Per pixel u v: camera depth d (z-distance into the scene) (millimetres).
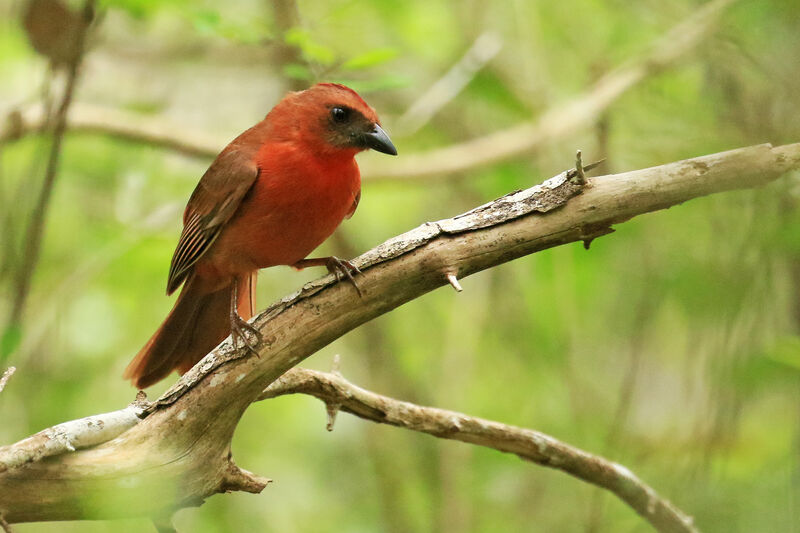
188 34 13844
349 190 8141
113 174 13234
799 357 8180
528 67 12820
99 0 9977
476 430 7527
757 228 8258
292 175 7801
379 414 7266
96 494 5992
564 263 11828
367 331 13609
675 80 12328
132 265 12734
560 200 6168
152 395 13461
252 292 8562
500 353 13500
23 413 12133
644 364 12414
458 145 13703
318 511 13219
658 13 12625
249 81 14570
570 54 14141
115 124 11906
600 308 12891
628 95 12273
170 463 6172
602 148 11625
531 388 12836
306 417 13836
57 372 12648
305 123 7922
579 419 11781
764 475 9852
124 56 14008
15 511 5848
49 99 10438
